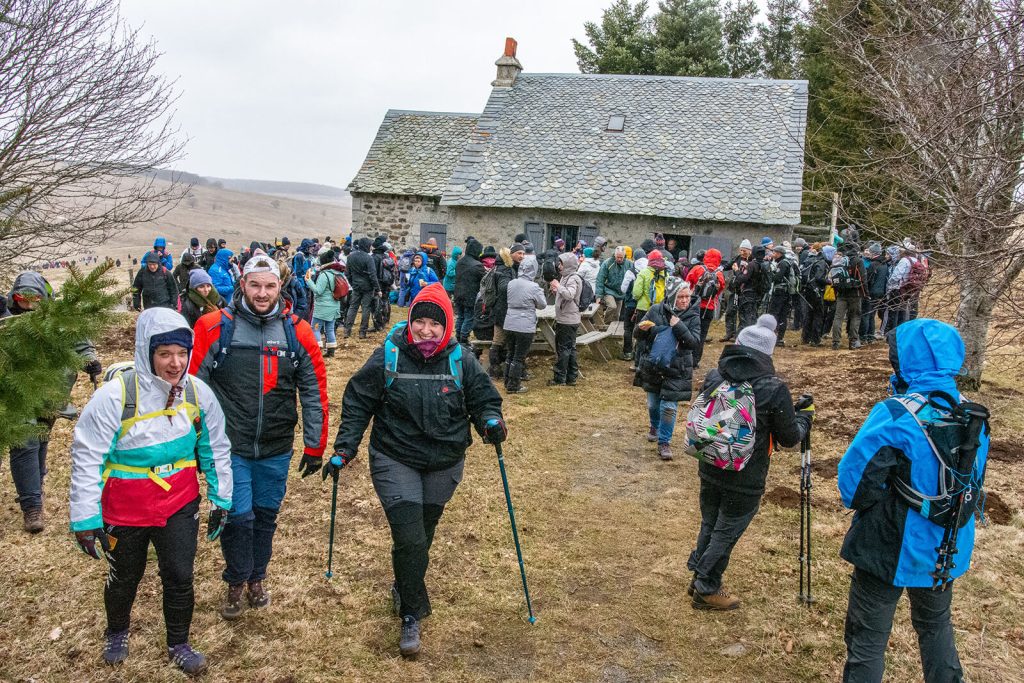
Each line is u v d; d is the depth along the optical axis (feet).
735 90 66.18
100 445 10.21
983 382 29.09
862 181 25.32
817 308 41.22
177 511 10.98
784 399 13.04
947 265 20.57
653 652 12.83
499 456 13.01
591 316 39.09
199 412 11.03
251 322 12.41
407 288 55.88
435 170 70.54
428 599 13.44
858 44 24.80
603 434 25.12
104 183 27.04
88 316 9.30
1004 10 19.07
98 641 12.06
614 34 114.83
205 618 12.96
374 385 12.49
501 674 12.09
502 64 70.13
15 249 24.44
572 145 63.16
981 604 14.05
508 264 31.53
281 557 15.43
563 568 15.62
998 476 19.99
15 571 14.26
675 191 57.62
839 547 16.46
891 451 9.82
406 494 12.25
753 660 12.60
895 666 12.22
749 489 13.32
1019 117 18.92
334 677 11.69
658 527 17.81
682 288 22.07
